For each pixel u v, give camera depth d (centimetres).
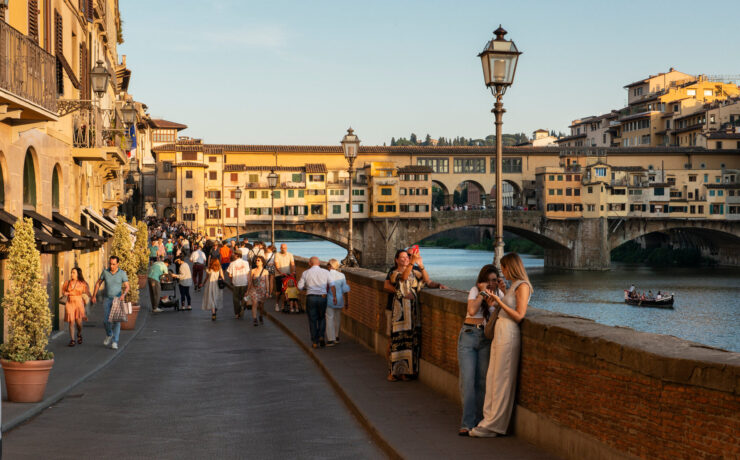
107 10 3831
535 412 820
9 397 1145
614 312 7562
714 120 14600
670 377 582
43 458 840
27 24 1644
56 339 1942
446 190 13600
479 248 19000
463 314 1022
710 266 13700
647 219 13625
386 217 12762
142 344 1930
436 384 1151
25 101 1451
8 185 1583
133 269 2384
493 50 1206
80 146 2408
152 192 12544
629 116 16512
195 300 3319
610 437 670
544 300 8500
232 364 1580
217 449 880
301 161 12962
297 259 2838
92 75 1989
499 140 1223
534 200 13812
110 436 948
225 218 12250
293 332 2002
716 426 541
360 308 1767
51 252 1922
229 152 12625
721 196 13712
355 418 1046
